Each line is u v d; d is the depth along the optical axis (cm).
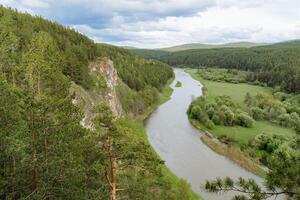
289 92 11394
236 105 9431
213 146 6284
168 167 5184
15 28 5784
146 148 1944
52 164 1650
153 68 14288
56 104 1817
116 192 1998
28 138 1617
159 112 9344
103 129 1880
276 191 976
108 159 1931
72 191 1722
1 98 1686
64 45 7188
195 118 8275
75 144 1831
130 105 8556
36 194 1580
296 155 999
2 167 1698
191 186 4503
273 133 6644
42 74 2058
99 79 7188
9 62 2564
